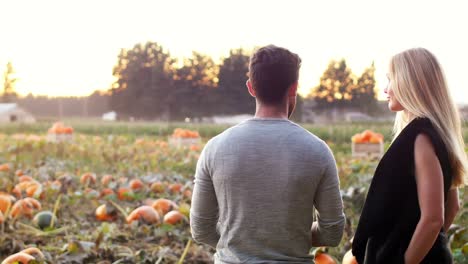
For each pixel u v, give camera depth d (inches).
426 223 101.9
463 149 108.2
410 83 107.5
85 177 384.8
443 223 108.4
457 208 117.7
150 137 1195.3
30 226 247.8
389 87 114.2
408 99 108.0
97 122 1780.3
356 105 2546.8
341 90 2578.7
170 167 519.8
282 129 104.3
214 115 2684.5
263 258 103.3
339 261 199.5
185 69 2738.7
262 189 102.5
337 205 105.0
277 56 105.5
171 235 235.9
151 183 382.3
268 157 102.8
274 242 102.9
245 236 103.7
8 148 627.5
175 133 789.2
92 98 2888.8
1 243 219.3
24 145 606.9
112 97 2903.5
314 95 2623.0
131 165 518.3
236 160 103.6
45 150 598.2
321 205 104.9
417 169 103.8
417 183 104.0
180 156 605.0
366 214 108.5
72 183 363.6
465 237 199.2
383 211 106.4
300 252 104.4
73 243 203.5
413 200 104.8
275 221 102.4
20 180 358.9
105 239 229.5
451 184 109.7
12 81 2913.4
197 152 641.0
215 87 2699.3
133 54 2891.2
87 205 313.6
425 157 103.2
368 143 556.7
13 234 234.8
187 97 2726.4
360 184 366.0
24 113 2610.7
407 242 105.0
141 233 242.5
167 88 2753.4
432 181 102.5
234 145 104.5
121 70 2898.6
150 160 546.9
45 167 469.7
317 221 108.0
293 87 107.3
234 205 104.0
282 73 105.0
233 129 107.1
